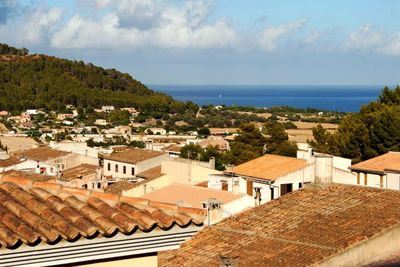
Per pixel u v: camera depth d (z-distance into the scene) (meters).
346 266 17.41
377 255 17.75
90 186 73.25
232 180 50.25
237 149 84.12
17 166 75.44
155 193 46.25
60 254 7.45
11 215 7.72
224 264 18.12
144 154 86.88
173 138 150.88
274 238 19.83
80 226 7.59
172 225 8.09
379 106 74.44
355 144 66.75
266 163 54.78
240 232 20.73
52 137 151.12
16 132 164.88
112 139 150.75
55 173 77.31
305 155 59.53
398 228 18.20
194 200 42.81
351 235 18.31
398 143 64.19
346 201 21.70
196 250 19.94
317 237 19.05
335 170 53.56
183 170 61.72
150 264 8.09
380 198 21.30
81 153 96.31
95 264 7.71
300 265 17.25
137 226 7.79
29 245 7.23
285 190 51.28
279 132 86.88
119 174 86.69
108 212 8.06
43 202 8.21
